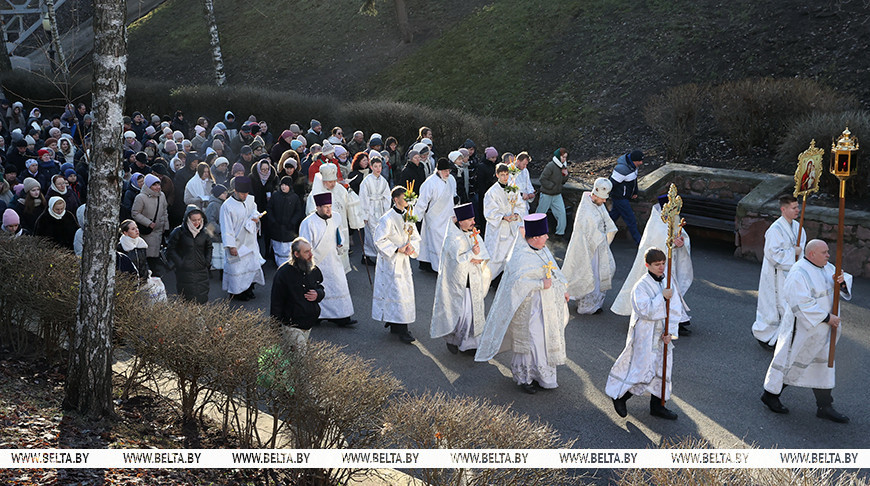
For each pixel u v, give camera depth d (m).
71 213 10.41
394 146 15.32
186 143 14.10
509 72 21.64
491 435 4.91
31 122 20.77
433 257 11.89
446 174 11.70
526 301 7.54
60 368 7.54
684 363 8.33
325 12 29.31
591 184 14.42
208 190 12.48
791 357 6.93
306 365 5.67
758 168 13.62
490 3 25.02
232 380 5.90
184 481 5.38
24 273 7.55
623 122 17.66
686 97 14.63
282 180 11.48
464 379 8.12
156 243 11.63
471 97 21.50
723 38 18.45
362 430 5.52
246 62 29.05
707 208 13.07
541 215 7.46
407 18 25.64
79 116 21.34
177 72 30.45
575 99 19.28
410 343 9.19
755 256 12.02
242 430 6.43
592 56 20.42
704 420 7.06
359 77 25.20
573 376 8.14
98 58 5.80
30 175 13.76
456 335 8.77
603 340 9.16
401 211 9.11
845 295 7.08
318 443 5.52
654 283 6.89
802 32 17.23
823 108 13.25
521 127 17.17
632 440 6.73
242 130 17.09
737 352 8.61
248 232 10.59
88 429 5.99
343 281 9.70
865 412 7.13
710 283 11.02
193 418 6.55
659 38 19.58
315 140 16.98
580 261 9.82
